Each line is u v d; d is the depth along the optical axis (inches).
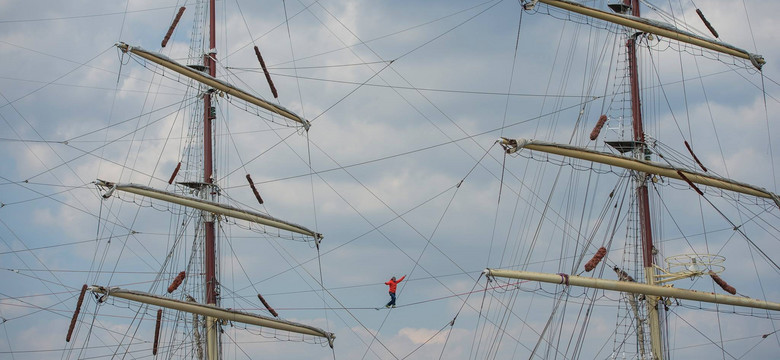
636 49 2847.0
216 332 3058.6
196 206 2992.1
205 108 3132.4
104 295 2844.5
